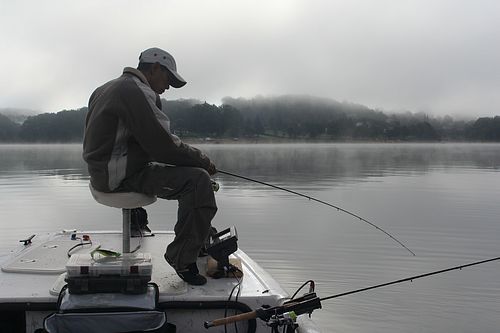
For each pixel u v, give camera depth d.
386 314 7.19
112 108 2.73
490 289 8.16
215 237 3.33
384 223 14.12
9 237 12.44
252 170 36.72
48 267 3.12
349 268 9.41
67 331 2.45
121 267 2.50
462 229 13.07
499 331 6.63
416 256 10.34
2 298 2.60
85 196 20.42
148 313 2.49
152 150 2.75
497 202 18.59
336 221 14.54
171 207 16.34
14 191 22.45
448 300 7.54
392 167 41.78
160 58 3.07
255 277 3.09
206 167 3.00
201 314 2.71
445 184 25.75
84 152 2.86
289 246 11.13
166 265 3.24
